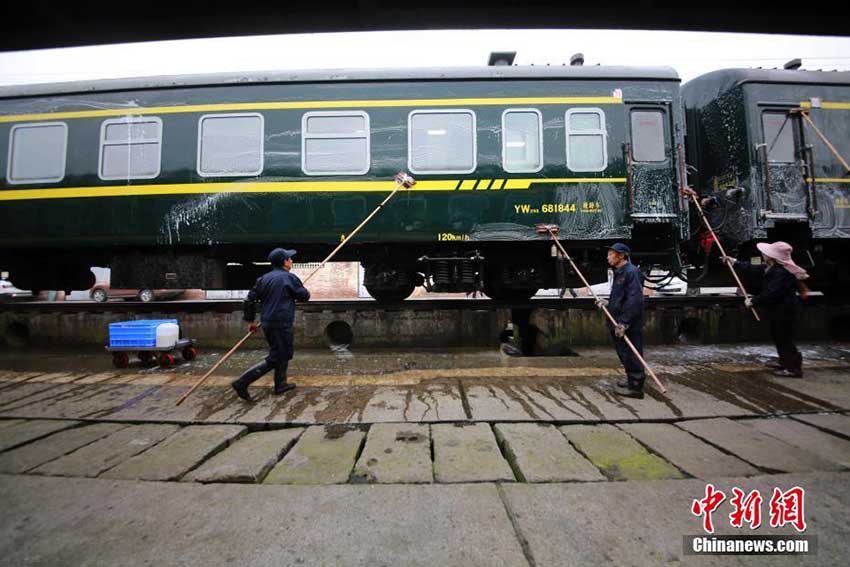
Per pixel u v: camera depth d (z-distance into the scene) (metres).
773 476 2.10
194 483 2.08
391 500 1.91
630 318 3.30
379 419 2.93
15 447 2.52
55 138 5.21
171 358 4.39
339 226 5.03
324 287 15.25
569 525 1.71
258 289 3.50
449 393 3.47
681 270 5.17
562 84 5.09
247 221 5.05
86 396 3.46
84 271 6.08
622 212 5.01
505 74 5.07
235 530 1.70
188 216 5.07
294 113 5.05
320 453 2.43
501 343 5.72
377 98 5.06
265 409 3.14
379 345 5.32
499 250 5.51
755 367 4.23
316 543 1.62
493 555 1.54
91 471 2.21
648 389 3.56
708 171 5.54
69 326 5.46
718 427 2.76
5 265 5.77
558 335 5.32
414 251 5.50
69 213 5.15
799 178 5.06
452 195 5.01
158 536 1.67
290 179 5.03
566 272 5.57
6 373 4.18
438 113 5.06
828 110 5.16
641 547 1.58
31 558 1.55
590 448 2.46
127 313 5.52
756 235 4.96
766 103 5.06
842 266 5.80
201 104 5.11
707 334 5.51
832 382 3.71
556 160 5.03
